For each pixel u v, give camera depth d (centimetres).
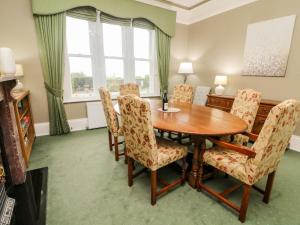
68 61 332
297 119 128
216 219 142
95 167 218
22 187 166
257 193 174
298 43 266
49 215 144
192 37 456
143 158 153
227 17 367
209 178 199
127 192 173
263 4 304
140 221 139
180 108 240
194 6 424
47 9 281
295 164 229
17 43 285
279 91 296
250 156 125
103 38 363
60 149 267
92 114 358
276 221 140
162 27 403
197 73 457
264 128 116
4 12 270
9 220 122
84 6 318
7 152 161
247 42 333
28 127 266
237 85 364
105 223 137
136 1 359
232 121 178
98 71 368
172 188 179
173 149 165
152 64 438
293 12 268
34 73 304
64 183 185
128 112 144
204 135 147
